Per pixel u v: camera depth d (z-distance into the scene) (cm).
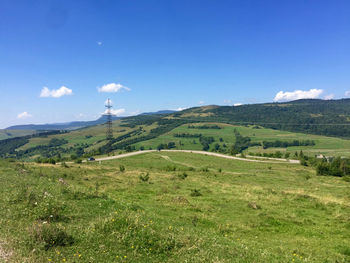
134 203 1747
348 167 7856
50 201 1235
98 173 4409
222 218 1730
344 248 1309
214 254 923
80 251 801
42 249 772
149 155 13175
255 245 1245
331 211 2097
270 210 2014
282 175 7025
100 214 1270
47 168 4028
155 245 915
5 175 2250
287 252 1188
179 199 2116
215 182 3922
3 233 849
